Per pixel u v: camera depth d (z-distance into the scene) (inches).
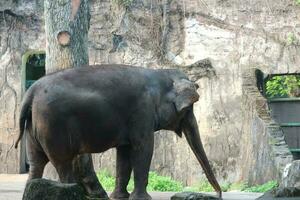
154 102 350.9
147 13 786.8
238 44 767.1
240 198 411.2
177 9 780.0
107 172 750.5
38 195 281.7
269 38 763.4
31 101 330.6
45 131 325.4
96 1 794.2
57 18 440.5
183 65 774.5
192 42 776.9
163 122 358.0
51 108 324.5
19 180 682.8
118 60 788.0
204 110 759.7
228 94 756.0
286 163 607.8
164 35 781.9
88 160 379.6
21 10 805.9
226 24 770.2
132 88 343.0
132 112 343.0
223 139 747.4
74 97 327.3
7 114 799.7
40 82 332.2
